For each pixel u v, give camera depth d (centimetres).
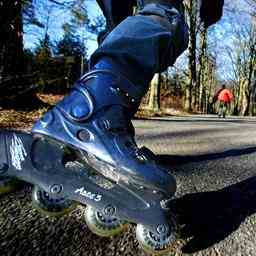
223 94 1393
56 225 76
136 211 62
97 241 71
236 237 80
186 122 644
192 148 230
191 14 1198
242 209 100
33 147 58
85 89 65
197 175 142
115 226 63
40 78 582
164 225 63
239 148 245
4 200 89
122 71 69
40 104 587
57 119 61
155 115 980
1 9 488
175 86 2541
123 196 62
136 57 70
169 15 75
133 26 71
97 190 61
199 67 2142
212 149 232
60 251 66
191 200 105
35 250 65
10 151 57
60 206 61
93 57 71
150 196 64
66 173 60
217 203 104
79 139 62
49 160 59
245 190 122
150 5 76
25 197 92
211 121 752
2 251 63
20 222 76
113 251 67
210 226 84
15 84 541
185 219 87
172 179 66
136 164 63
